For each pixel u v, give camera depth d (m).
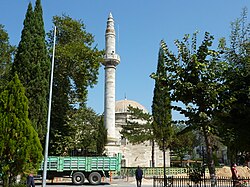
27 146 16.39
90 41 44.19
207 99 14.05
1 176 16.41
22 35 34.31
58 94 42.25
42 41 34.88
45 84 33.97
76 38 43.12
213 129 14.34
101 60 42.50
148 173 49.38
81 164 33.41
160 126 40.50
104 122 54.78
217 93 13.84
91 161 33.72
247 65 14.93
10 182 16.59
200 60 14.73
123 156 71.88
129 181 38.19
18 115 16.88
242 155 17.12
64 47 39.97
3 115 16.58
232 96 13.83
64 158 33.16
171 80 14.72
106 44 57.28
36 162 16.86
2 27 42.06
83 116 45.88
